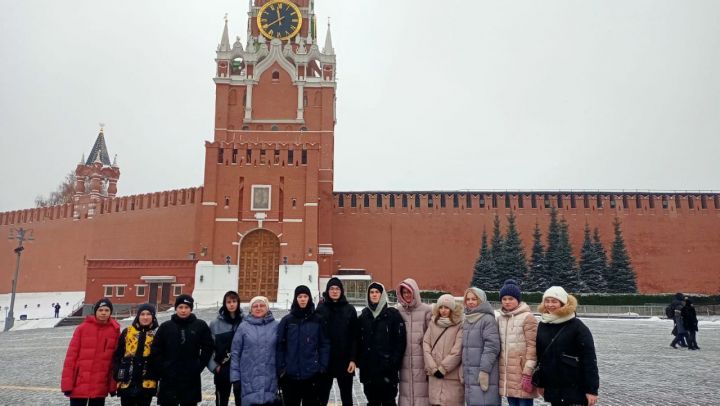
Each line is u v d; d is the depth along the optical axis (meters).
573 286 65.81
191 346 10.05
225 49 72.06
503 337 9.38
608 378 16.83
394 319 9.89
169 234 67.56
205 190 61.78
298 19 76.38
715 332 34.72
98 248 72.88
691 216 71.44
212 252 60.66
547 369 8.63
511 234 68.19
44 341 32.25
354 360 10.26
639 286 69.56
